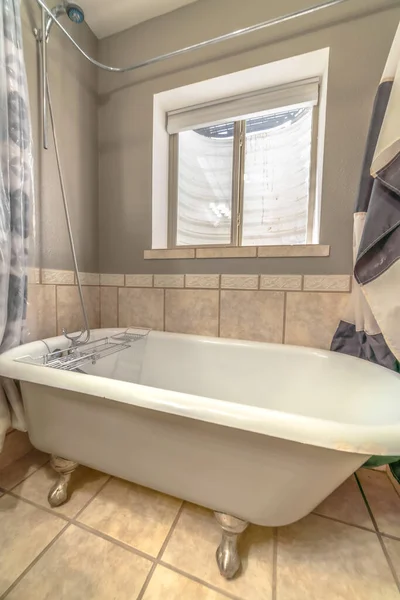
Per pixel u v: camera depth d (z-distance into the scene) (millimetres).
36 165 1143
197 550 746
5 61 884
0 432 914
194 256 1333
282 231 1455
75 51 1327
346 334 1082
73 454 829
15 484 980
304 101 1273
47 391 792
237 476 623
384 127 815
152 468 722
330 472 559
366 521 854
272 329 1228
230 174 1517
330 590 655
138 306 1453
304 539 788
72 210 1339
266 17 1168
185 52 1197
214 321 1316
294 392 1049
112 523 825
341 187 1112
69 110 1307
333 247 1133
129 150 1439
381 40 1028
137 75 1396
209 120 1432
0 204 866
